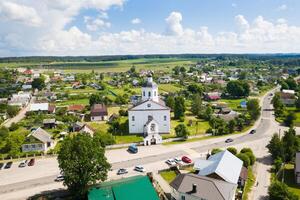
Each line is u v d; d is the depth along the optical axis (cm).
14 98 19750
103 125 13300
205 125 13200
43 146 9844
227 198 5741
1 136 11288
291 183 7450
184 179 6309
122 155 9344
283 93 19012
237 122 12638
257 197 6669
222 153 7712
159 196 6612
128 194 6119
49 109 16325
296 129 12662
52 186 7269
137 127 11712
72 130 12425
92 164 6244
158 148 10006
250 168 8206
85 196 6391
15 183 7462
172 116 14788
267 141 10938
